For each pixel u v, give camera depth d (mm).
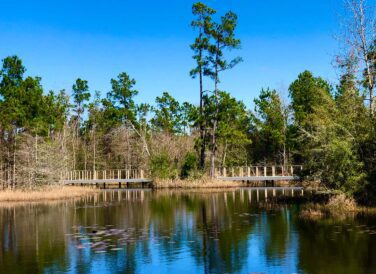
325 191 20578
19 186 37219
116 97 61375
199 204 25375
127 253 12633
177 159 49656
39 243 14484
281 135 49062
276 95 51219
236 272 10438
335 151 19688
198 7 43000
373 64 23562
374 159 19953
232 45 43531
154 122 64750
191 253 12453
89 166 62094
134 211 22688
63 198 32562
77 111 67625
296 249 12430
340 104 23125
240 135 44500
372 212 18531
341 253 11789
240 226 16703
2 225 18859
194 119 44625
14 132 39688
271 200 26266
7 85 41562
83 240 14758
